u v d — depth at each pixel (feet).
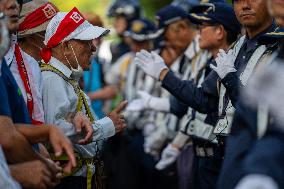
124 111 64.95
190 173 55.72
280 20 29.14
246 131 28.86
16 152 32.14
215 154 47.03
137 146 63.46
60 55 41.65
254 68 41.09
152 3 98.89
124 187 63.00
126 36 74.90
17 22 35.76
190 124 49.37
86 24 42.37
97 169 42.73
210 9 49.37
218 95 45.11
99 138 41.24
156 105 57.98
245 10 42.39
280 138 26.99
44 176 31.55
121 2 77.46
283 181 26.30
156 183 62.28
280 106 27.02
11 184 29.07
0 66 32.37
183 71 59.36
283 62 27.94
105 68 71.20
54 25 41.55
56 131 31.89
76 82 42.11
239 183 27.32
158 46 68.69
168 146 57.57
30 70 37.88
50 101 40.40
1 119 31.94
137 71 69.41
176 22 62.85
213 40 49.26
